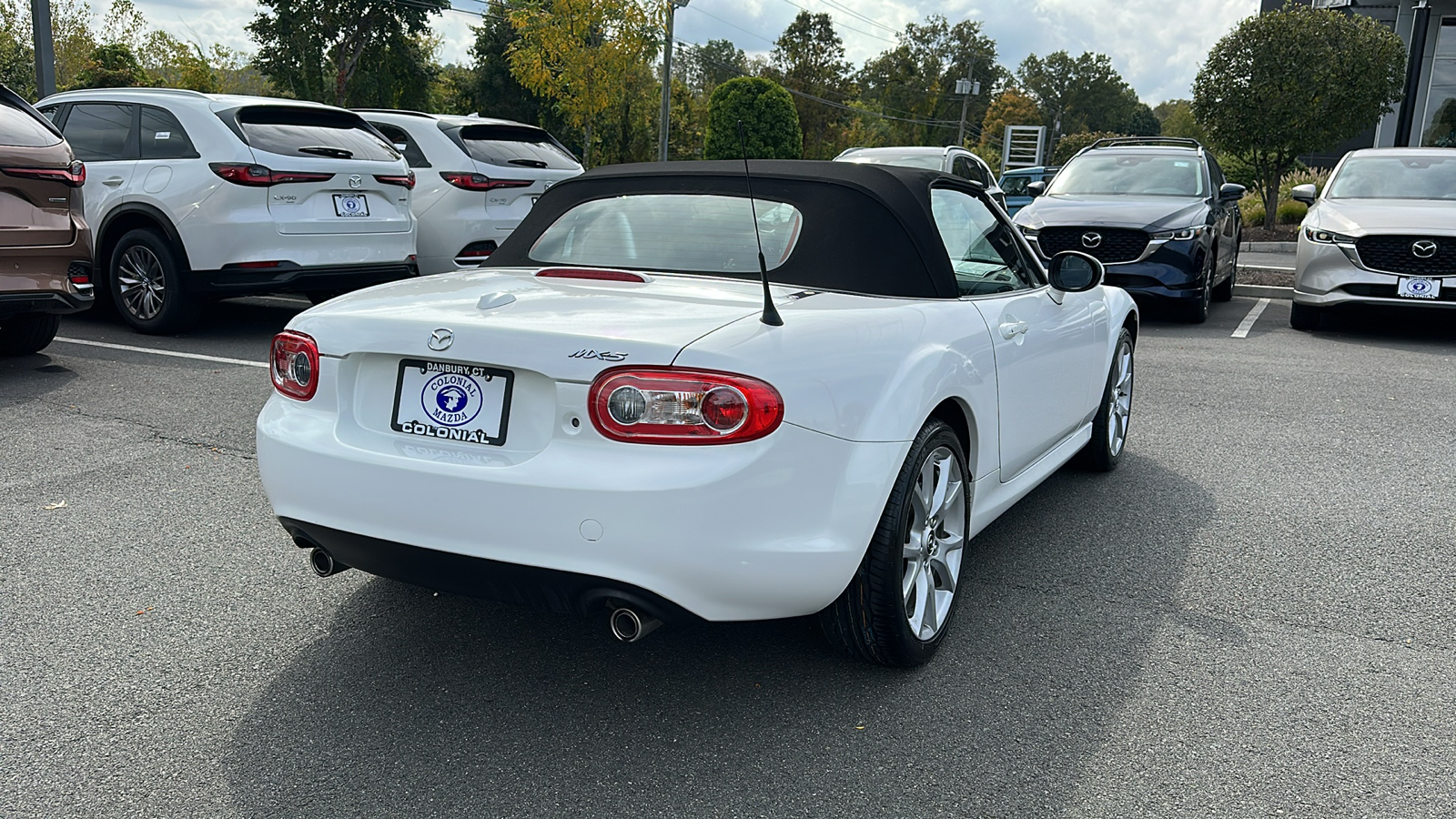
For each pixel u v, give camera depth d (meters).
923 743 2.61
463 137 9.16
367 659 3.02
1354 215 9.30
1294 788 2.44
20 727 2.62
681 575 2.38
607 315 2.59
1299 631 3.30
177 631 3.18
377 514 2.59
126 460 4.89
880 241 3.15
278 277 7.45
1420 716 2.78
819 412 2.51
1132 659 3.09
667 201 3.45
